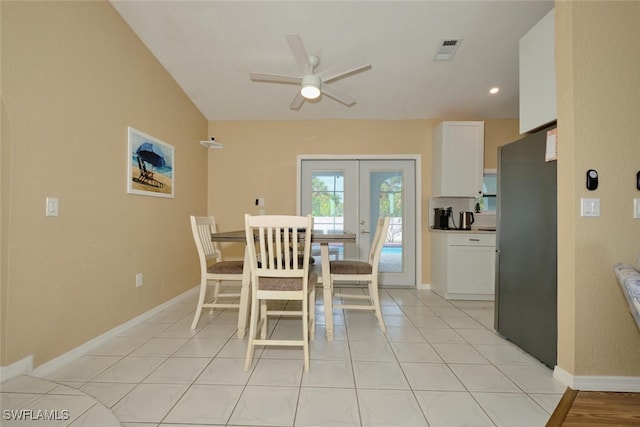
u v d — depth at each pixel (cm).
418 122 420
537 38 206
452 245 356
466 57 288
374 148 423
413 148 420
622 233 167
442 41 264
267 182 428
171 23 249
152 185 287
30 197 171
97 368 187
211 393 161
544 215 198
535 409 151
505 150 239
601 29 169
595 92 169
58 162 188
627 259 167
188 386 167
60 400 153
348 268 258
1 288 159
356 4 225
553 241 191
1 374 161
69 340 196
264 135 429
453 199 413
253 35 261
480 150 377
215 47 278
